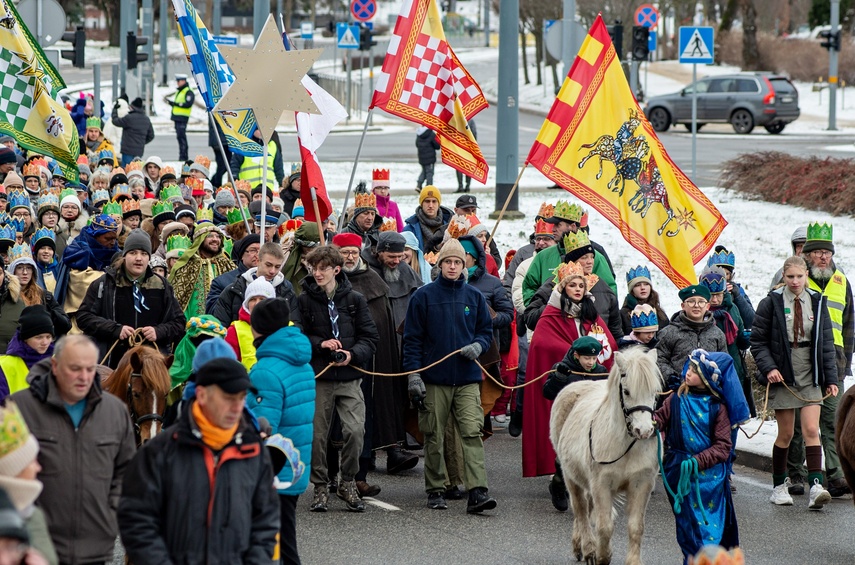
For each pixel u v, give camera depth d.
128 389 12.89
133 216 24.92
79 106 49.84
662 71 114.62
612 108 20.55
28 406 10.47
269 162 37.06
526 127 80.94
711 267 18.81
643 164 20.55
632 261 34.12
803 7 133.75
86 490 10.51
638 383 13.46
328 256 16.55
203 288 19.77
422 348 17.41
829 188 41.38
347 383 16.83
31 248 21.38
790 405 17.67
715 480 13.95
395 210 27.30
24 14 33.72
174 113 55.69
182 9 23.08
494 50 171.12
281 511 12.96
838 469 18.25
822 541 15.88
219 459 9.27
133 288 17.11
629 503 14.25
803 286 17.95
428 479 17.34
